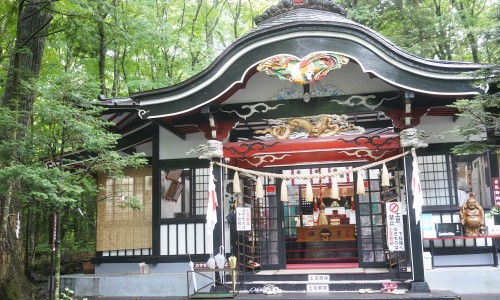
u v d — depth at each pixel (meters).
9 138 7.30
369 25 16.14
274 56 8.24
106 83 18.48
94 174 11.70
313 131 9.03
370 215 9.89
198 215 10.80
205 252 10.66
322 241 11.71
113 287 10.23
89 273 11.41
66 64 14.45
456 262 9.60
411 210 8.34
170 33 15.72
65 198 6.78
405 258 9.03
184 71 16.88
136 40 12.74
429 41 15.37
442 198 9.78
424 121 10.02
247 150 9.20
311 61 8.16
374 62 8.08
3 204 8.09
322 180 13.02
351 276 8.76
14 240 9.15
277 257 10.04
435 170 9.89
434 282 9.05
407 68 8.01
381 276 8.68
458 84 7.96
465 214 9.27
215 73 8.53
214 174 9.18
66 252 14.74
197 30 18.91
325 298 7.77
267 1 19.89
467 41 14.83
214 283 8.88
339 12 9.77
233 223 9.68
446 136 9.89
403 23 16.20
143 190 11.35
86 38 10.25
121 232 11.27
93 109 8.02
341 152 10.04
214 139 9.15
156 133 11.16
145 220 11.23
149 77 17.94
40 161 7.50
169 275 10.15
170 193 10.98
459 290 8.97
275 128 9.16
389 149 9.46
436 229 9.30
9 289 8.78
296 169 10.43
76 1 8.95
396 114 8.75
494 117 8.20
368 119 10.91
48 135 7.38
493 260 9.50
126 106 10.14
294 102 8.98
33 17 9.87
